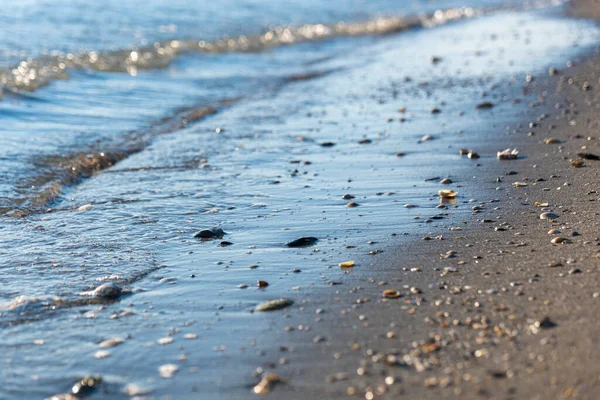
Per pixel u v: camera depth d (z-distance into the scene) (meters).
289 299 1.44
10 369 1.31
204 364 1.31
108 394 1.27
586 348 1.29
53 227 1.72
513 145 2.10
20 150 2.10
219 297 1.46
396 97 2.74
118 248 1.63
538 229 1.61
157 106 2.66
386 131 2.30
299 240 1.62
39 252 1.62
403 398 1.24
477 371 1.27
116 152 2.15
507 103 2.50
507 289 1.42
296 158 2.10
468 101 2.56
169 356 1.33
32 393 1.27
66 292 1.48
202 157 2.13
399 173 1.95
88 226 1.72
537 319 1.35
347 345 1.33
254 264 1.55
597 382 1.24
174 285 1.50
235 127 2.41
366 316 1.39
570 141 2.09
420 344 1.32
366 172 1.97
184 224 1.72
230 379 1.28
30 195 1.87
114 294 1.47
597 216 1.65
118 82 3.04
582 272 1.45
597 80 2.72
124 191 1.91
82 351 1.34
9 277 1.53
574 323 1.33
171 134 2.34
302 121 2.46
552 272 1.46
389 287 1.46
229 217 1.75
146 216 1.77
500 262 1.50
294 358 1.31
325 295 1.44
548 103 2.46
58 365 1.32
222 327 1.38
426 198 1.79
